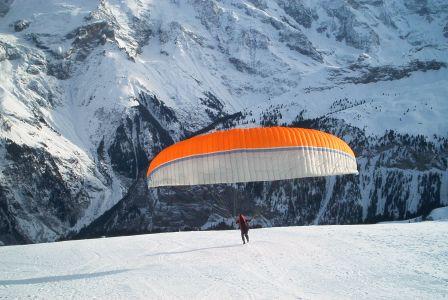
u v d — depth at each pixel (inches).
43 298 885.8
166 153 1122.0
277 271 1026.1
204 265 1141.1
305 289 852.0
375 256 1160.8
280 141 1037.8
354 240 1478.8
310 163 1044.5
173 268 1125.7
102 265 1258.6
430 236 1488.7
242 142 1035.3
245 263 1141.7
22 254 1624.0
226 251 1357.0
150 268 1149.1
